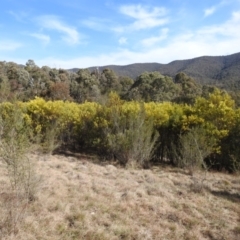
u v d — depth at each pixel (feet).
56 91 97.96
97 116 35.17
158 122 33.06
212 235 13.71
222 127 30.63
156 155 33.71
